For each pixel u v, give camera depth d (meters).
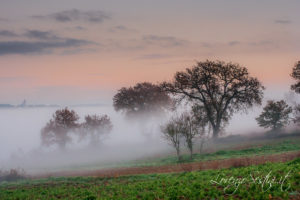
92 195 20.19
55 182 30.95
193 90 64.19
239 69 60.91
